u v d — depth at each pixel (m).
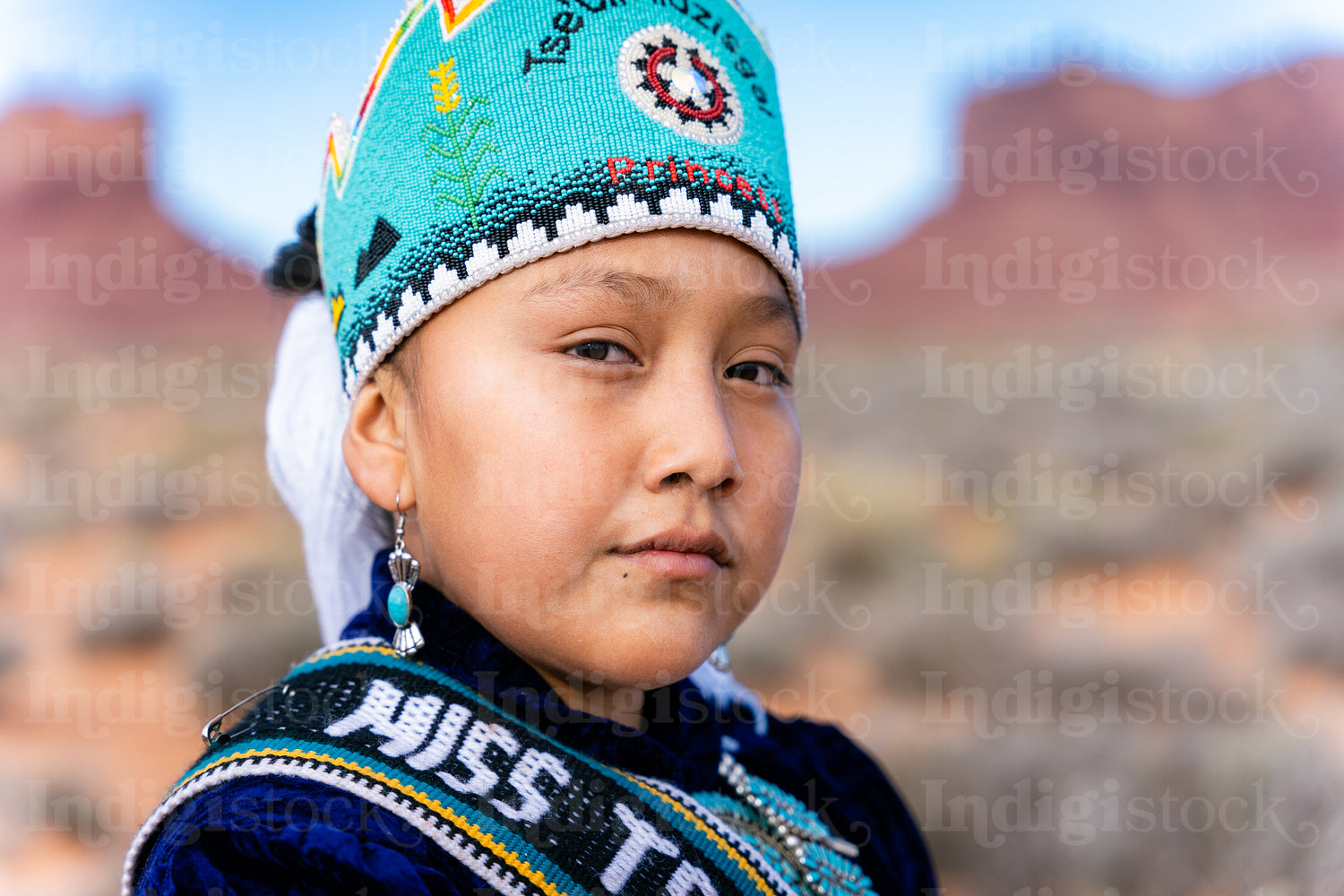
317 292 1.83
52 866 7.34
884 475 18.03
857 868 1.82
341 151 1.57
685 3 1.50
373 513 1.77
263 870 1.16
